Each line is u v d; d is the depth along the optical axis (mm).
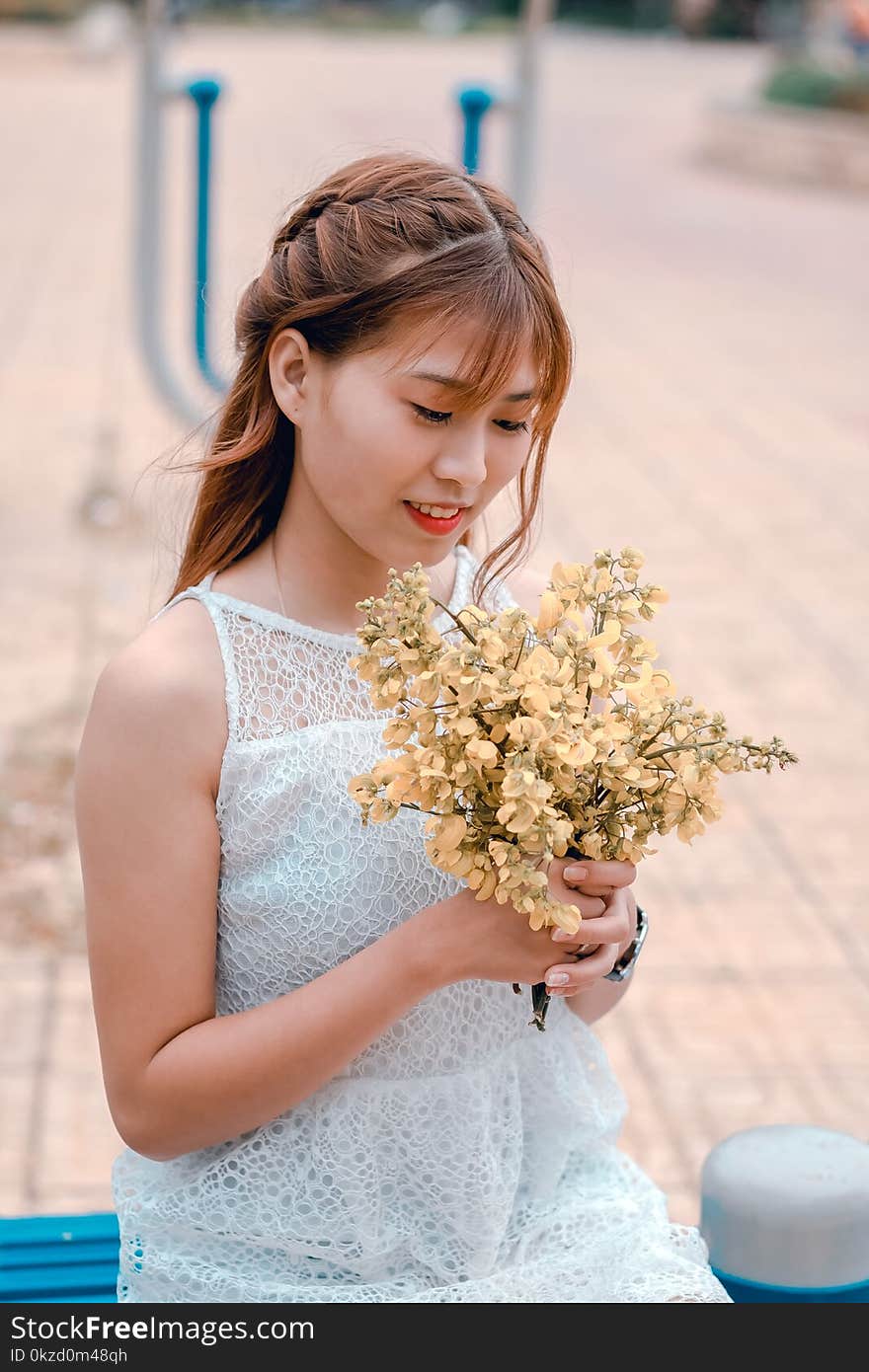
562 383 1334
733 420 9109
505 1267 1468
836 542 6934
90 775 1318
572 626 1333
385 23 40156
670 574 6402
